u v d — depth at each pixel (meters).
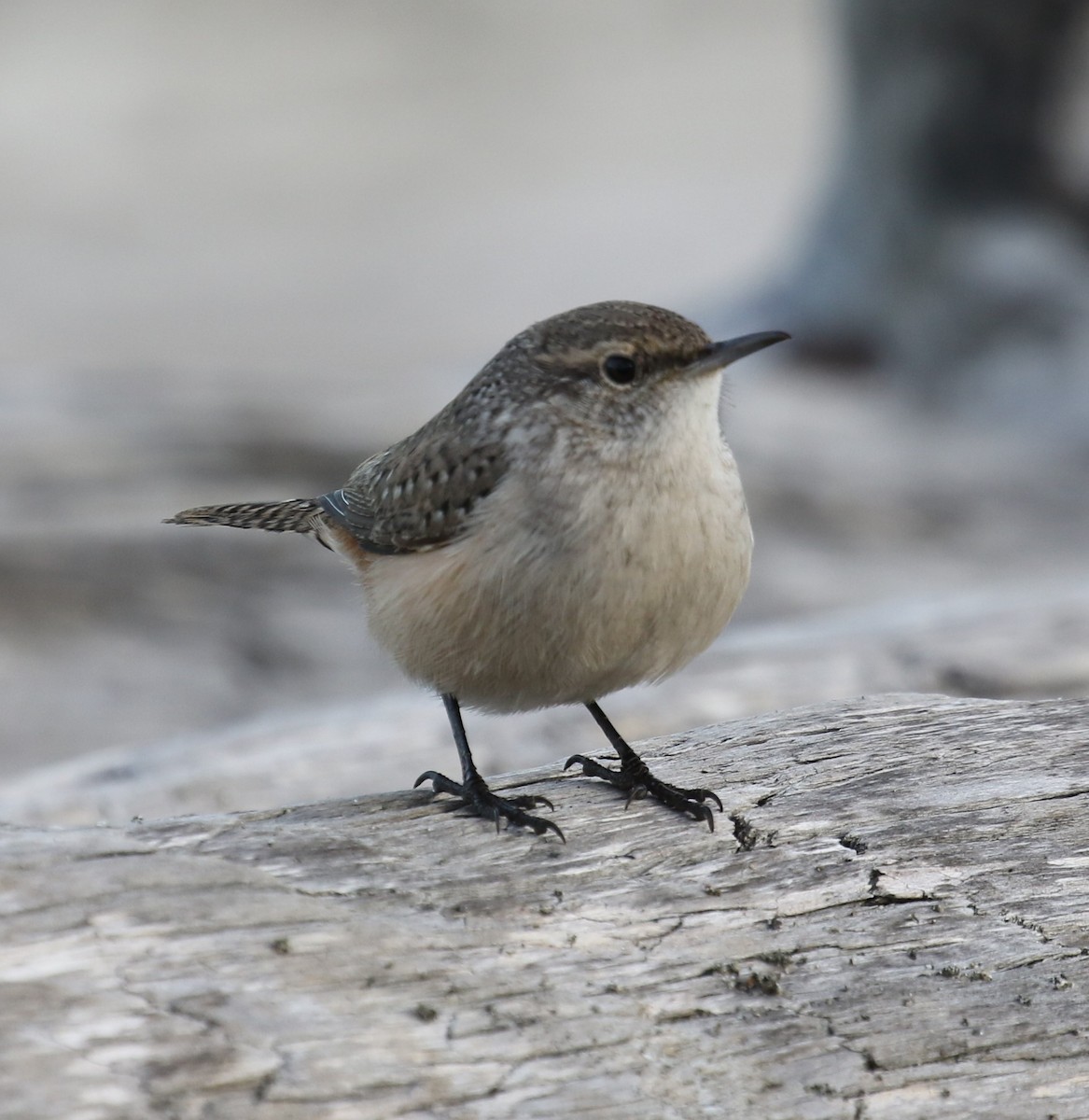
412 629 7.17
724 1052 5.50
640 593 6.71
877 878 6.42
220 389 20.72
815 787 7.17
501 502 6.81
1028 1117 5.39
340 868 6.09
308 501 8.52
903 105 24.50
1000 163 24.64
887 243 24.98
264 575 16.30
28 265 41.28
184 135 54.75
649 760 7.63
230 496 17.36
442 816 6.76
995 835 6.74
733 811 6.94
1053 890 6.42
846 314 25.20
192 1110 4.83
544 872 6.32
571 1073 5.24
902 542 18.69
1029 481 20.84
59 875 5.45
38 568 15.55
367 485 7.95
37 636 14.81
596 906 6.11
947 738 7.63
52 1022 4.95
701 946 5.95
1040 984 5.93
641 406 6.73
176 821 6.41
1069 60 24.27
